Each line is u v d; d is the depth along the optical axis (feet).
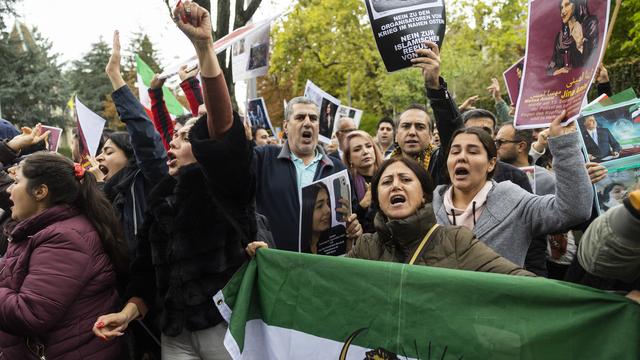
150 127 12.19
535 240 11.04
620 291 6.65
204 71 7.72
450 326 7.38
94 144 15.99
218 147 7.84
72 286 8.73
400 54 12.09
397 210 8.55
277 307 8.71
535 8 9.59
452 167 10.28
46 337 8.89
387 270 7.93
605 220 6.02
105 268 9.27
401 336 7.73
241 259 9.08
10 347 9.12
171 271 8.97
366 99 93.97
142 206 12.37
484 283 7.21
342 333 8.18
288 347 8.59
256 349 8.97
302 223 10.85
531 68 9.62
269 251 8.86
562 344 6.67
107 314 9.27
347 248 11.35
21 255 8.91
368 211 13.00
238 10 21.56
